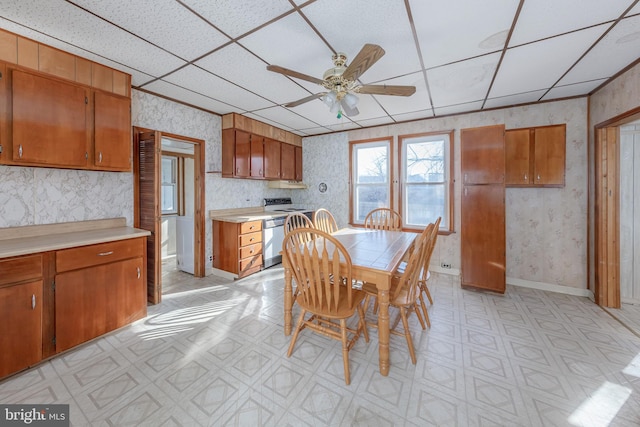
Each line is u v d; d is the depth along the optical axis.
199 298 2.92
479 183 3.06
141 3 1.51
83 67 2.14
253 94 2.93
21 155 1.84
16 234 2.04
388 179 4.19
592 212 2.87
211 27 1.74
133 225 2.77
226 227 3.58
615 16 1.61
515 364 1.80
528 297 2.94
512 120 3.27
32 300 1.73
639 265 2.74
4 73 1.77
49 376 1.68
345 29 1.75
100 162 2.25
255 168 3.99
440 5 1.52
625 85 2.31
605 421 1.36
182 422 1.35
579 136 2.96
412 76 2.45
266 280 3.50
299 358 1.87
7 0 1.46
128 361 1.83
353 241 2.53
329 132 4.71
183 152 4.97
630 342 2.04
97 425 1.34
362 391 1.57
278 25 1.71
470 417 1.39
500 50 2.01
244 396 1.53
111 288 2.15
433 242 2.25
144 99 2.84
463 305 2.73
